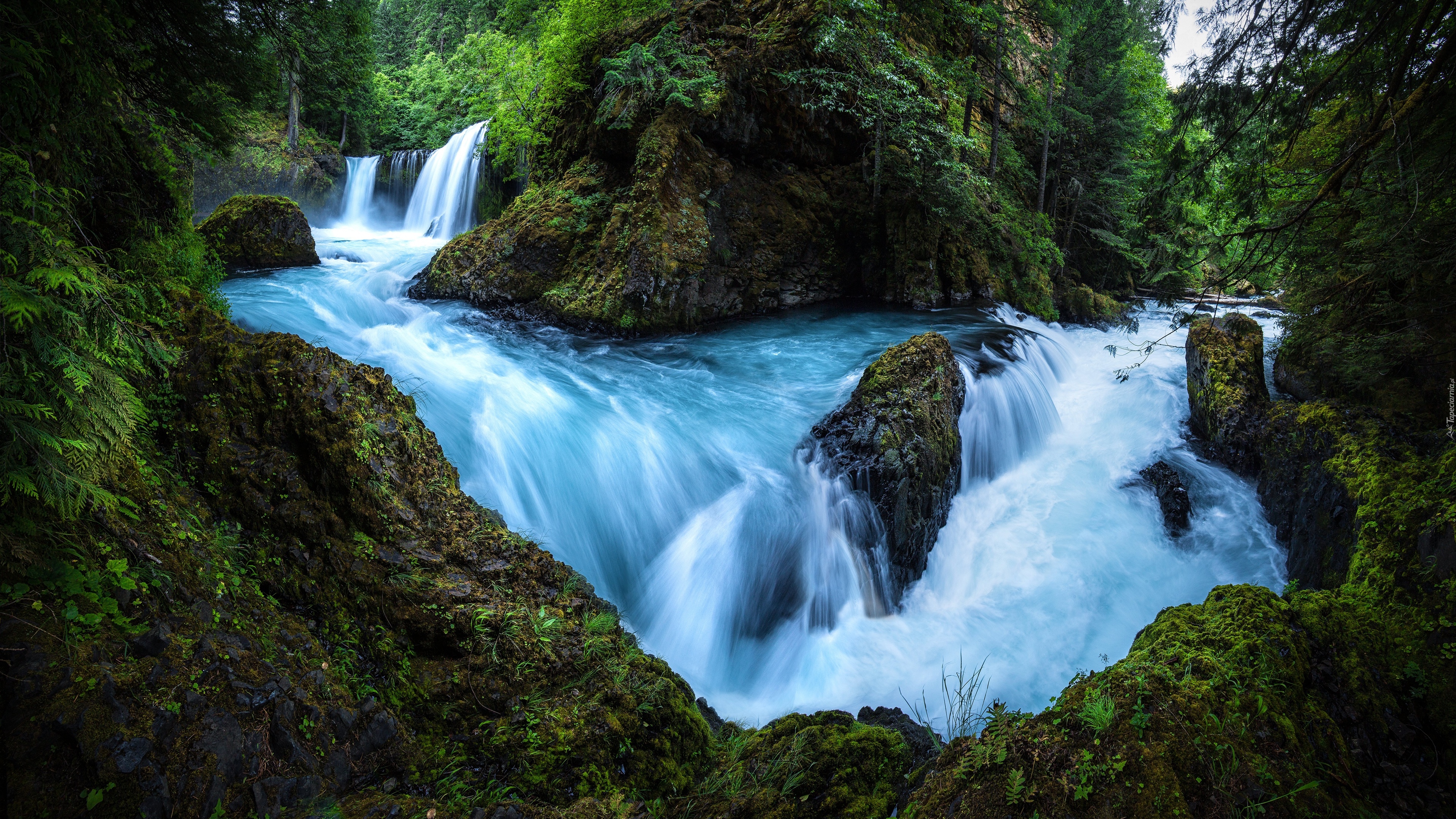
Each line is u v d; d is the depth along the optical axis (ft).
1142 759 8.46
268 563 11.53
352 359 28.17
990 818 8.43
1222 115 17.65
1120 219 61.36
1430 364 21.17
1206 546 23.77
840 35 43.68
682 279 41.45
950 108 54.65
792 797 11.12
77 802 6.80
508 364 32.24
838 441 23.71
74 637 7.68
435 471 14.26
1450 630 12.31
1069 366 41.37
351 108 95.91
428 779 9.69
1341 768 9.92
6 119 9.91
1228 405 27.04
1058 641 20.45
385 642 11.19
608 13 52.42
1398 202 17.56
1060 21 53.57
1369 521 16.07
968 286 51.55
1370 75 16.37
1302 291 24.91
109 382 8.95
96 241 14.65
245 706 8.56
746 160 46.29
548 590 13.65
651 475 23.61
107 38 12.37
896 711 16.33
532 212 46.11
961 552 24.82
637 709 11.56
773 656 20.75
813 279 49.98
